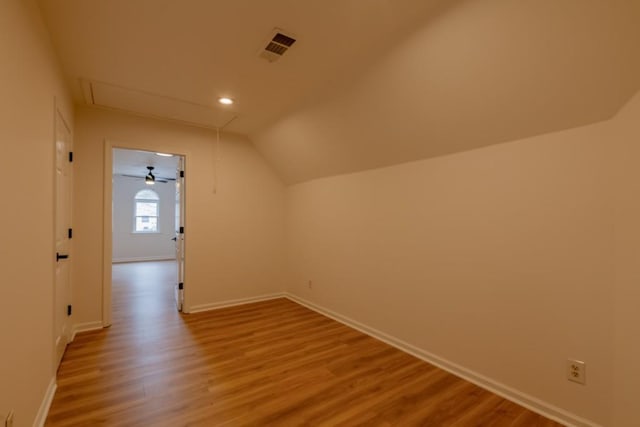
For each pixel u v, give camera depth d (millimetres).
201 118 3549
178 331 3199
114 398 1997
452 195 2428
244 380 2250
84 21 1831
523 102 1826
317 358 2621
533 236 1942
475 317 2264
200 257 3920
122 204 8602
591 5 1337
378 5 1678
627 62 1424
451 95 2062
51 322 1952
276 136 3842
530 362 1955
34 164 1590
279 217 4594
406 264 2803
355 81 2438
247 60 2275
